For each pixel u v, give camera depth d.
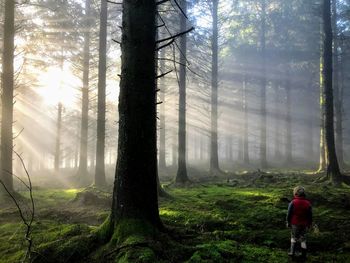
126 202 6.88
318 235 8.66
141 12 7.15
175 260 6.14
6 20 14.81
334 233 8.84
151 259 5.64
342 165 26.97
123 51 7.21
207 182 20.55
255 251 7.43
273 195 13.49
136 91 7.04
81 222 10.24
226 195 14.23
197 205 12.24
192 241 7.26
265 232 8.91
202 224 9.50
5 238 8.16
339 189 15.48
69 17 23.86
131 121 7.02
